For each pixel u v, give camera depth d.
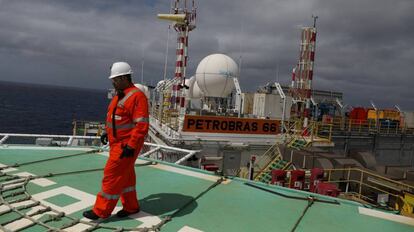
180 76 21.08
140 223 4.97
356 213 5.92
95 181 6.92
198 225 5.04
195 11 21.06
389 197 13.80
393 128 29.86
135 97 4.68
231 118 19.89
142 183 7.11
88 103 184.12
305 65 25.67
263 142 20.22
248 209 5.87
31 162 8.26
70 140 11.12
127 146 4.59
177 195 6.38
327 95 37.66
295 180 13.32
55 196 5.95
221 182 7.44
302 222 5.39
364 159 21.39
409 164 29.62
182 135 18.89
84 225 4.79
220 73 22.14
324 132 25.17
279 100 25.88
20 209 5.21
